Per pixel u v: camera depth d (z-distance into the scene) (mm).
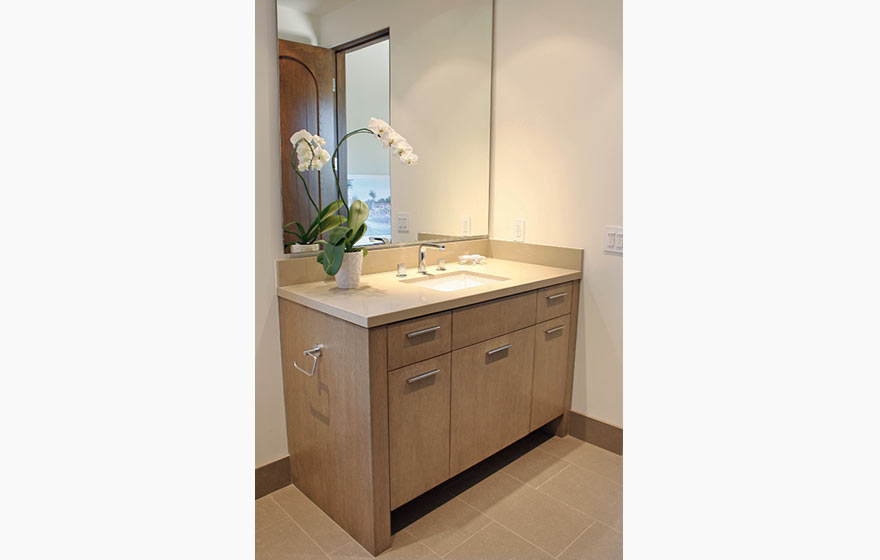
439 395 1858
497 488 2102
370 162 2215
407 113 2309
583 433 2465
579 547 1776
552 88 2352
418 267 2436
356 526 1792
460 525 1882
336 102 2080
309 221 2053
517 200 2562
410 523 1895
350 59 2102
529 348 2195
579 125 2283
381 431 1692
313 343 1848
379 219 2287
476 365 1976
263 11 1864
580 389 2459
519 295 2098
